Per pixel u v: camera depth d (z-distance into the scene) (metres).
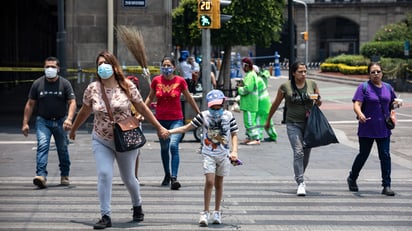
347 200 12.95
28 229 10.48
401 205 12.53
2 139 21.64
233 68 63.50
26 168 16.31
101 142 10.46
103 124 10.35
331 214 11.73
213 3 19.41
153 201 12.66
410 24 68.00
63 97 13.80
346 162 17.77
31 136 22.45
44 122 13.86
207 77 19.70
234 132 11.07
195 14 37.50
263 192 13.65
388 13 95.06
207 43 19.62
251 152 19.56
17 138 21.91
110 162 10.45
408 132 26.08
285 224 10.96
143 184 14.41
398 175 15.94
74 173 15.65
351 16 96.56
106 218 10.49
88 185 14.23
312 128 13.17
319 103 13.38
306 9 87.44
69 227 10.60
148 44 24.66
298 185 13.41
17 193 13.34
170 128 13.88
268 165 17.11
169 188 13.98
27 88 51.19
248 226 10.79
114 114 10.34
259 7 35.81
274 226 10.81
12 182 14.52
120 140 10.23
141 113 10.71
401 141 23.52
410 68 50.94
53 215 11.46
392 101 13.52
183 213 11.69
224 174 10.97
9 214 11.50
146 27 24.69
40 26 66.56
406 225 10.95
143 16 24.66
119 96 10.35
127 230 10.41
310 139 13.16
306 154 13.75
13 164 16.91
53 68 13.60
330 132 13.23
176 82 13.93
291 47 31.66
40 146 13.77
